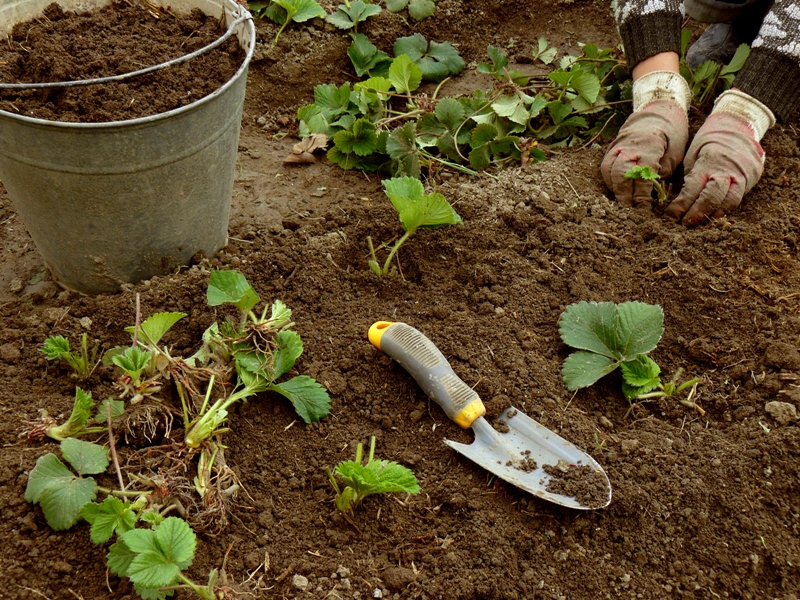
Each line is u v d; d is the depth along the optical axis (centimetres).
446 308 173
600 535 154
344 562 152
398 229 183
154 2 177
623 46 195
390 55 220
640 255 180
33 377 164
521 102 198
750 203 186
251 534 153
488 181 191
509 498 157
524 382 165
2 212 189
